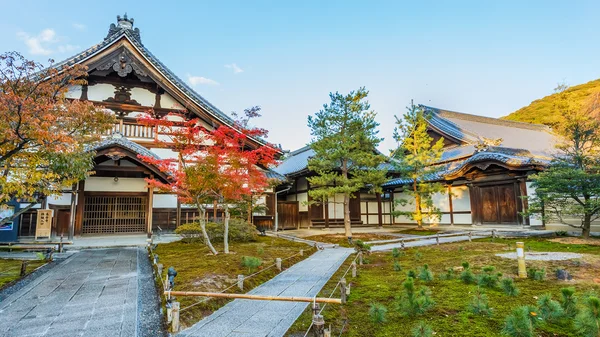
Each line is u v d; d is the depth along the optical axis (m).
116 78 18.23
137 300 6.11
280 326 4.93
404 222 24.86
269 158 10.75
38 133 7.79
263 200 19.91
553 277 7.07
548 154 22.58
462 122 28.31
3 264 9.20
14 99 7.50
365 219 24.70
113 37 17.42
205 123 19.11
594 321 3.64
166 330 4.76
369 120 16.06
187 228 13.53
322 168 16.95
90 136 10.82
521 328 3.96
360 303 5.86
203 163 9.57
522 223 16.81
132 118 17.62
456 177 20.12
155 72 18.12
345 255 11.27
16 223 12.77
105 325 4.92
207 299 5.88
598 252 10.09
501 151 19.52
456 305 5.46
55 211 14.99
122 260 9.91
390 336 4.43
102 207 16.03
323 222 22.39
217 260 9.05
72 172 9.45
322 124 16.08
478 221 19.14
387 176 24.77
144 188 16.73
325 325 4.87
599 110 21.83
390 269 8.77
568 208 13.77
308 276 8.09
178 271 7.78
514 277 7.20
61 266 9.05
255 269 8.18
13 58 7.98
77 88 17.42
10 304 5.87
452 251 11.34
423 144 18.84
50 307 5.72
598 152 13.67
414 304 4.95
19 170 8.93
